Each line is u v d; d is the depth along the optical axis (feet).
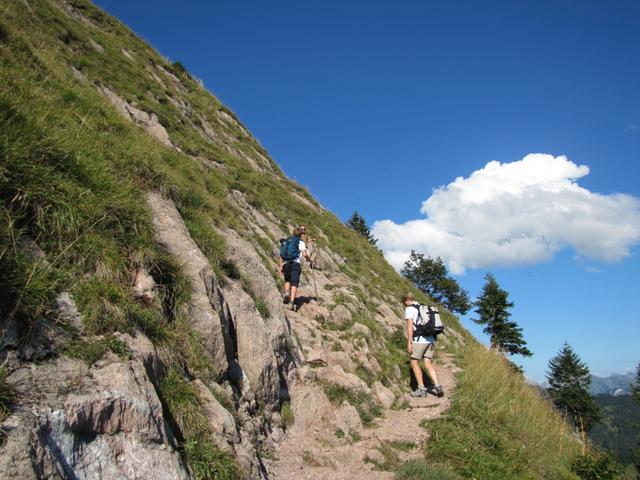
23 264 13.65
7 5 38.91
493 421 31.40
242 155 73.41
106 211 18.48
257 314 26.07
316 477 20.79
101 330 14.74
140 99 52.26
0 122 16.15
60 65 36.04
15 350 12.15
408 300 36.27
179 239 23.07
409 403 32.50
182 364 18.13
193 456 14.80
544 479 28.40
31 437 10.00
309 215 66.69
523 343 158.51
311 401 26.58
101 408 12.23
